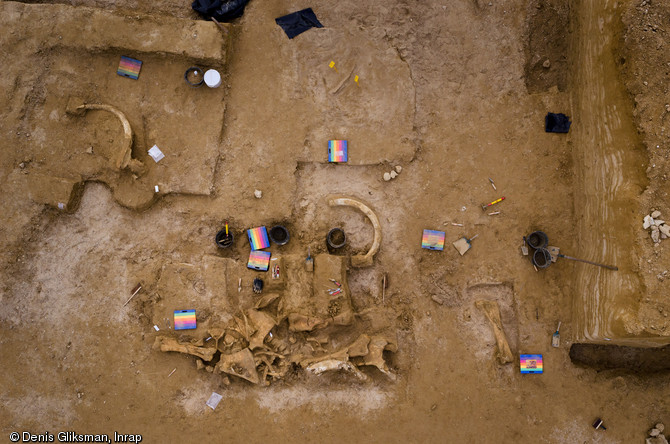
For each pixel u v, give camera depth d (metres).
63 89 7.23
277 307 7.39
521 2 7.68
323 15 7.54
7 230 7.07
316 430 7.18
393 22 7.54
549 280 7.48
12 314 7.18
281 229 7.49
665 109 6.32
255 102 7.48
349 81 7.51
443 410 7.27
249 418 7.17
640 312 6.19
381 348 7.20
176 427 7.15
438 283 7.48
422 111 7.59
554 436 7.25
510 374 7.35
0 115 7.10
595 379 7.31
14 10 7.06
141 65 7.30
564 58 7.75
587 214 7.19
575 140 7.48
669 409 7.25
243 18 7.54
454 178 7.56
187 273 7.27
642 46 6.37
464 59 7.64
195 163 7.34
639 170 6.39
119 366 7.21
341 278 7.23
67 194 7.07
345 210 7.53
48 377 7.18
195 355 7.16
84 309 7.27
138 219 7.41
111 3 7.48
